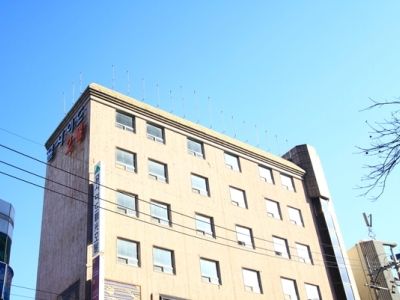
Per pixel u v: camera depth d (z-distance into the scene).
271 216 40.88
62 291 29.78
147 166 34.44
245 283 34.91
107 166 32.19
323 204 45.72
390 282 46.62
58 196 35.12
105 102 35.16
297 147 49.47
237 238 36.69
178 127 38.66
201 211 35.56
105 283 27.25
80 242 29.75
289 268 38.69
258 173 42.78
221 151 40.94
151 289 29.14
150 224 31.73
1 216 35.34
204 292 31.78
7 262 34.59
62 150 36.88
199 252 33.34
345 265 42.91
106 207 30.03
